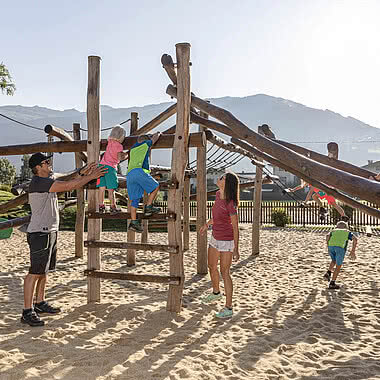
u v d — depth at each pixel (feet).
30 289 18.54
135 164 20.36
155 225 45.27
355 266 34.53
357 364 15.17
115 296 24.11
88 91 22.02
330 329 19.26
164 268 34.01
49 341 16.60
